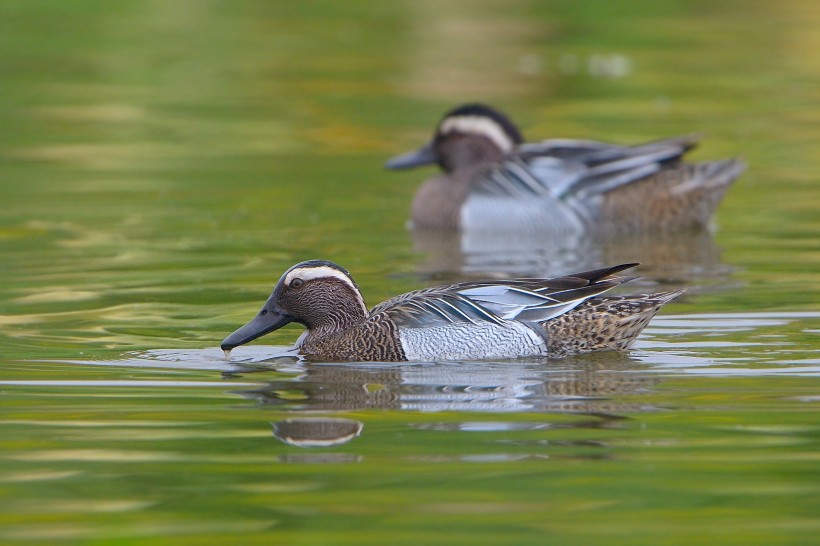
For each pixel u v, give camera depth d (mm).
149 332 13125
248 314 13859
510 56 31031
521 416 10297
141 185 20641
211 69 29641
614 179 19750
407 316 12469
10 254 16469
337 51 31453
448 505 8367
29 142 23500
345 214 19406
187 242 17250
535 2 36125
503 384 11328
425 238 18844
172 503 8430
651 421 10117
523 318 12391
